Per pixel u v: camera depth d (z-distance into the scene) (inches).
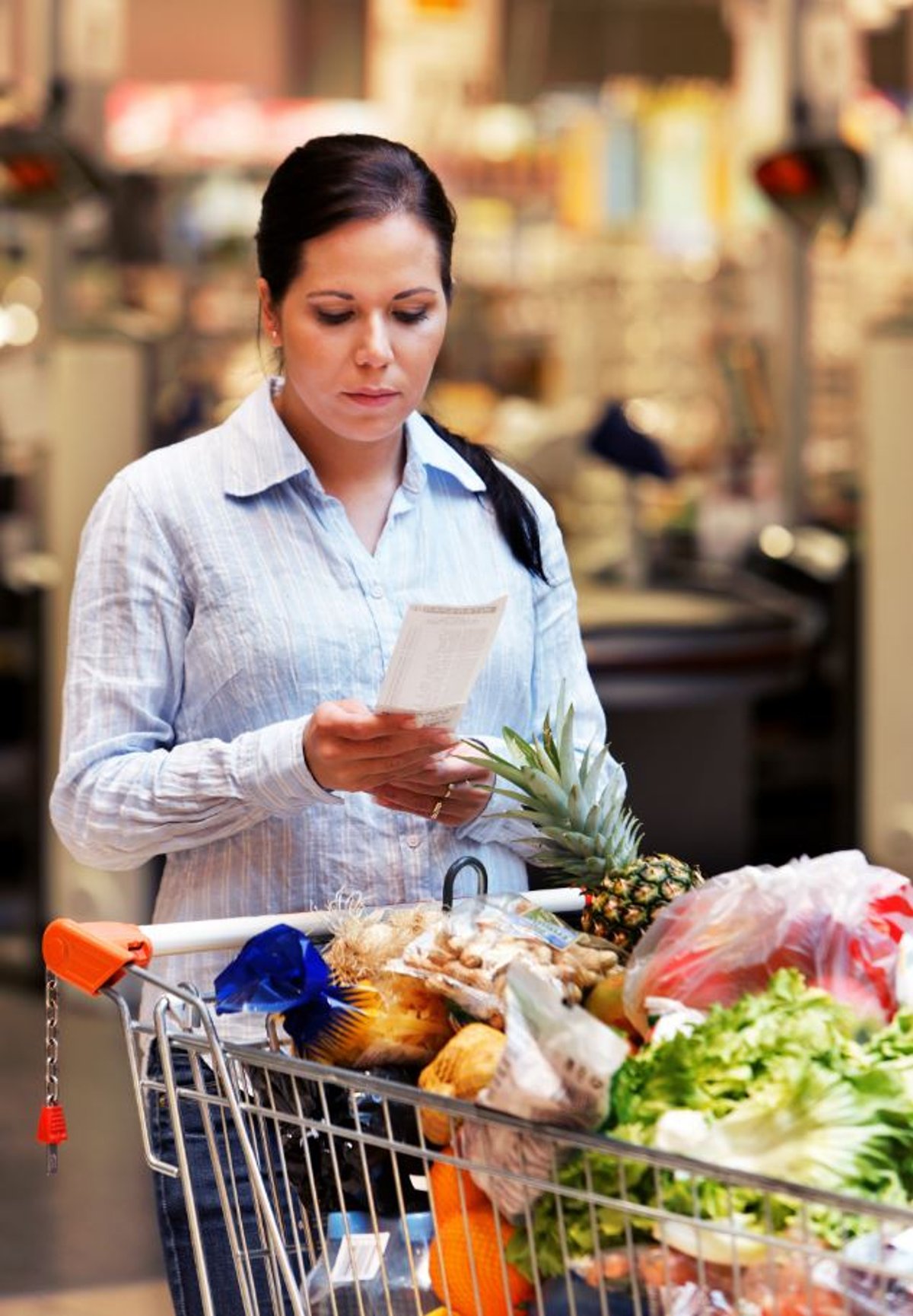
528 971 81.0
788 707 419.2
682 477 495.5
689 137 508.7
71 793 110.1
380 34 542.3
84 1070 285.9
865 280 499.2
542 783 104.3
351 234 105.4
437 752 102.3
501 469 120.1
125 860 111.2
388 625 112.9
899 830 354.6
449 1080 87.6
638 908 99.9
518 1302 86.8
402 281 106.1
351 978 94.5
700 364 517.7
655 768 403.2
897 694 355.6
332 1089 93.0
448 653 96.0
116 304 478.0
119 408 317.4
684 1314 80.4
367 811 111.3
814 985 88.8
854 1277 78.6
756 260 505.4
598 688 350.6
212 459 113.2
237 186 478.6
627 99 542.0
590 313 525.7
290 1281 89.2
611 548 443.5
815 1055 82.7
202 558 111.2
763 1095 80.4
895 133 501.7
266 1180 104.0
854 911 89.7
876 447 355.6
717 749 404.8
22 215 362.9
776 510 476.1
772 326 495.8
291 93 551.5
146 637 110.8
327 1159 93.4
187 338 474.6
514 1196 83.7
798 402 481.4
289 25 549.6
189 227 480.1
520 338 526.0
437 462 115.7
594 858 104.0
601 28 572.4
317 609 111.5
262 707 111.1
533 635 120.5
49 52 357.7
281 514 112.5
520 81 558.3
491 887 114.7
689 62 574.9
